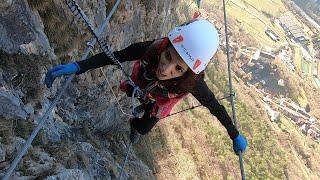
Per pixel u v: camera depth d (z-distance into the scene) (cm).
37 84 1411
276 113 15812
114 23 2208
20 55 1309
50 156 1457
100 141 2780
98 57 445
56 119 1842
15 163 459
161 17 3134
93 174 2030
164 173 6022
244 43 19662
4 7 1158
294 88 18488
